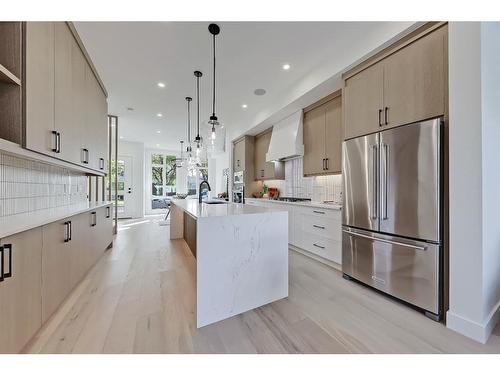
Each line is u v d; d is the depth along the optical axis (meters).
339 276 2.68
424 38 1.95
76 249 2.19
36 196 2.22
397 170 2.06
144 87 3.62
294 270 2.88
